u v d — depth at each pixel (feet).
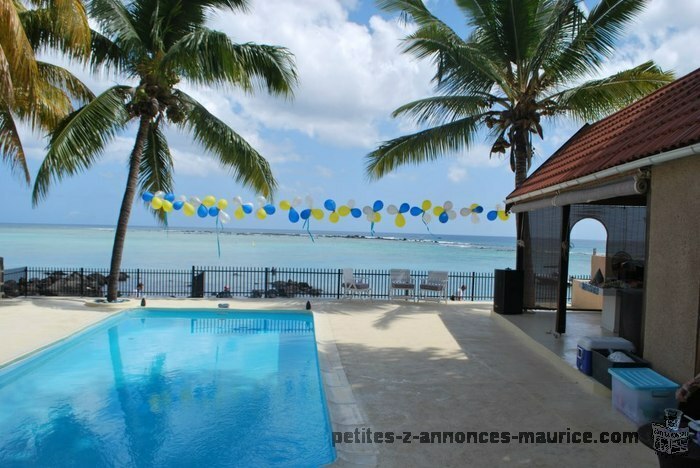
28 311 35.19
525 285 34.91
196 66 35.22
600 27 36.29
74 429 17.19
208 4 39.86
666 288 15.87
